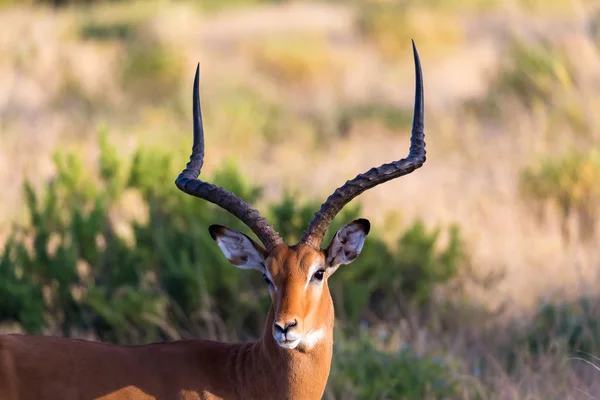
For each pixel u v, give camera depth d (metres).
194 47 87.88
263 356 21.31
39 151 53.12
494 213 43.88
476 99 65.19
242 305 32.44
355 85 78.50
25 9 106.25
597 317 31.61
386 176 21.78
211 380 21.38
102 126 38.38
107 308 31.06
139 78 75.38
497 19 106.25
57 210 34.75
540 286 36.38
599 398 27.14
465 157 53.66
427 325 33.12
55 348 21.08
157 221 34.41
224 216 34.97
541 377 27.66
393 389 27.22
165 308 31.94
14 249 33.72
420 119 22.44
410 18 94.06
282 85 81.44
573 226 41.09
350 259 21.97
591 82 52.84
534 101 56.75
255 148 59.22
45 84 73.44
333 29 105.12
